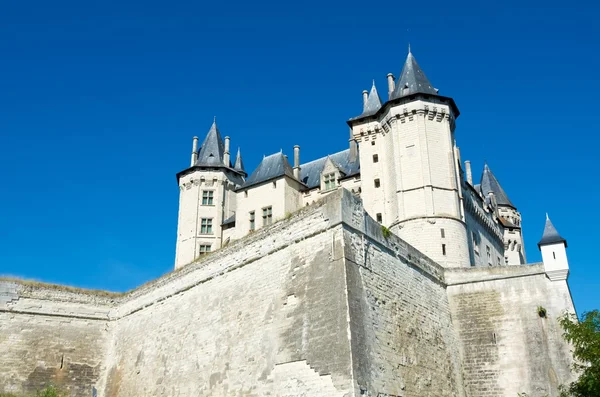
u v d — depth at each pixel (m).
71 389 34.59
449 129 46.03
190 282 32.06
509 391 28.72
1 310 34.62
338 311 23.12
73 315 36.44
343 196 25.59
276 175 55.53
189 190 60.66
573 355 26.05
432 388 26.47
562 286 29.58
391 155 46.28
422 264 30.22
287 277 26.23
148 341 33.22
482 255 50.19
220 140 64.31
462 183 47.16
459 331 30.92
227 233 58.75
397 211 44.06
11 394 32.34
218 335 28.42
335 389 21.88
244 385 25.70
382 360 23.58
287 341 24.66
